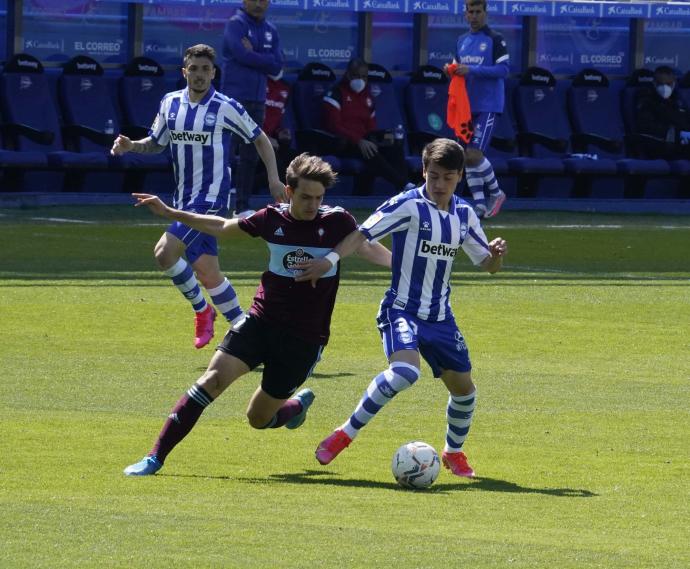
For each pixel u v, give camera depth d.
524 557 15.94
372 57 70.19
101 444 21.97
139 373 28.33
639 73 72.88
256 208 62.78
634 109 72.56
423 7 66.31
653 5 71.62
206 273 30.78
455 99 58.50
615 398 27.22
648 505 18.88
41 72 61.50
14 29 62.81
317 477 20.33
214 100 31.48
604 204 69.75
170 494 18.77
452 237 21.28
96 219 57.50
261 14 53.84
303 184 20.44
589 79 72.06
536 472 21.02
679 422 25.08
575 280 44.94
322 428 23.94
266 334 20.91
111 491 18.83
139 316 35.59
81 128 61.00
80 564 15.23
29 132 59.66
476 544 16.48
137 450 21.62
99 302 37.56
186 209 31.45
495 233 58.44
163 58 65.75
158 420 24.03
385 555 15.86
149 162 61.47
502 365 30.56
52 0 63.44
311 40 68.44
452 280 44.25
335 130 63.75
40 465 20.34
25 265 44.22
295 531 16.83
